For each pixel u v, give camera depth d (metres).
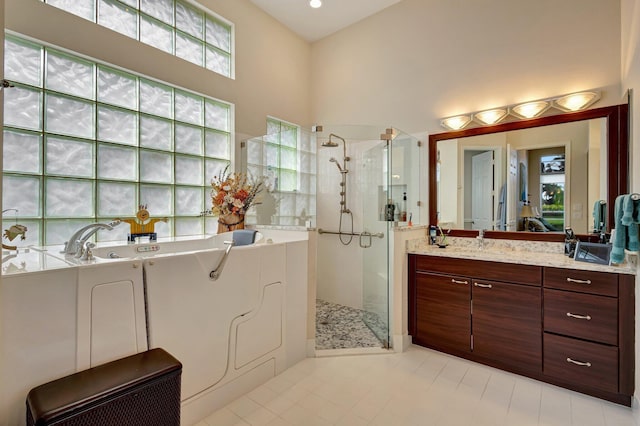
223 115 3.22
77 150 2.28
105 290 1.37
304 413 1.80
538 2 2.60
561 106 2.50
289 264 2.36
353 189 3.52
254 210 3.14
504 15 2.76
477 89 2.91
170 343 1.60
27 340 1.17
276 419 1.74
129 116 2.54
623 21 2.22
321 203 3.80
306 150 3.05
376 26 3.61
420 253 2.72
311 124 4.19
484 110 2.87
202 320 1.75
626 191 2.24
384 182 2.90
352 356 2.54
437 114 3.16
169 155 2.80
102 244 2.28
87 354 1.31
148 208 2.66
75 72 2.26
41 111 2.11
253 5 3.45
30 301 1.18
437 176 3.16
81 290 1.31
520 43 2.69
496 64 2.80
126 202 2.53
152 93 2.68
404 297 2.75
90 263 1.38
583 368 1.99
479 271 2.41
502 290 2.30
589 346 1.97
